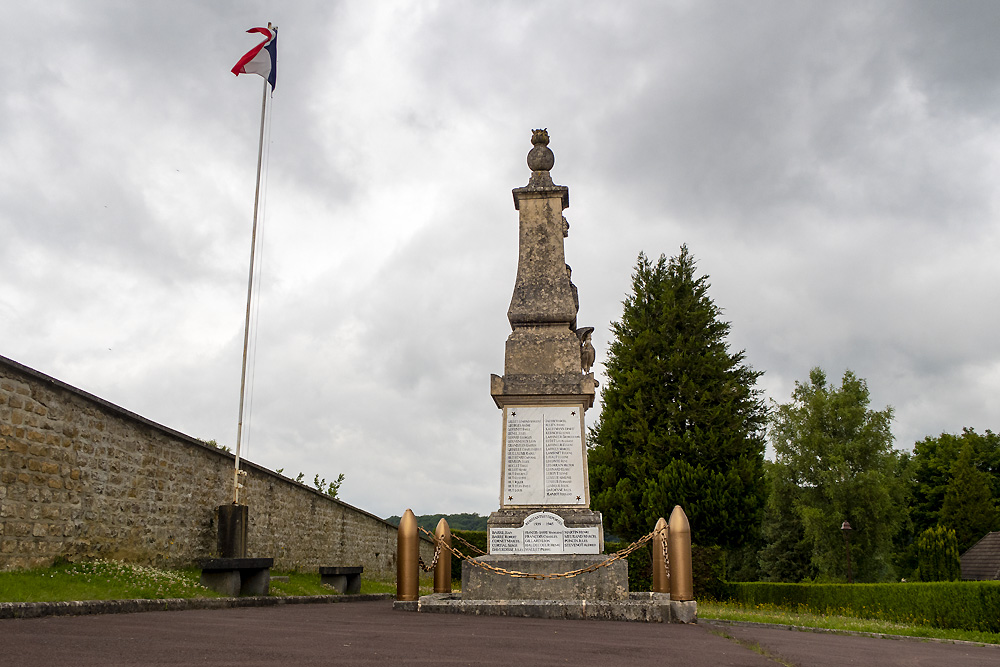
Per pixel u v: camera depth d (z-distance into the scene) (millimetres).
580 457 11992
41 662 4477
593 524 11531
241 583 13023
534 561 10992
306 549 21875
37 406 10859
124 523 13016
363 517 27453
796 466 39750
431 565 12219
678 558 10617
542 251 13117
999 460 48156
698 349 27109
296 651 5402
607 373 28625
